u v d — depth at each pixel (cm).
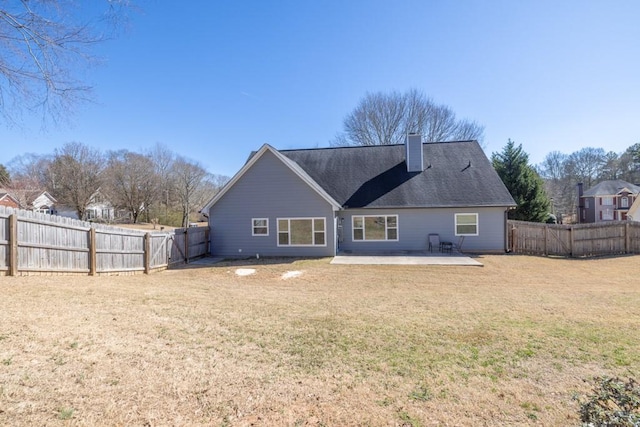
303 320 600
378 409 320
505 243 1759
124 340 457
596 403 257
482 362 429
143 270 1284
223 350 450
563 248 1670
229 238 1752
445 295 854
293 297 819
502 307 714
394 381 376
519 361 432
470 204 1744
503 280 1097
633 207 2788
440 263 1425
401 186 1892
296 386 360
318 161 2170
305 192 1691
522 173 2642
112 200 4609
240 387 354
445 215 1794
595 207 4556
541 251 1717
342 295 854
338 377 383
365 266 1377
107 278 1018
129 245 1220
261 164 1723
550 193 5634
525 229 1756
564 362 430
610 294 861
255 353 445
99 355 405
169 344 458
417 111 3416
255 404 323
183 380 362
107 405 307
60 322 498
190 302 704
